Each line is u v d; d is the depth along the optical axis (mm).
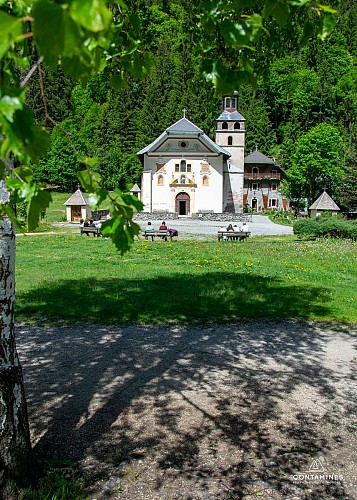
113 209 2195
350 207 50000
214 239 33031
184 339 8992
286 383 6883
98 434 5238
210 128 81688
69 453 4805
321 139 69125
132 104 89875
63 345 8516
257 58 5355
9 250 3732
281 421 5656
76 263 18359
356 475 4523
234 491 4219
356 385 6852
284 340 9062
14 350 3924
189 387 6660
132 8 5969
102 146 85500
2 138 2387
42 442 5016
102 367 7422
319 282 14914
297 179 70938
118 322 10047
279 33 5215
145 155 59219
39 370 7254
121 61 3654
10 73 1861
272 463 4703
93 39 1430
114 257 20734
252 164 78375
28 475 4062
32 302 11328
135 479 4363
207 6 2045
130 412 5816
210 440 5156
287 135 84938
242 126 62625
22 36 1206
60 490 4062
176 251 23422
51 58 1451
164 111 85250
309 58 93812
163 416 5723
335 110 89875
